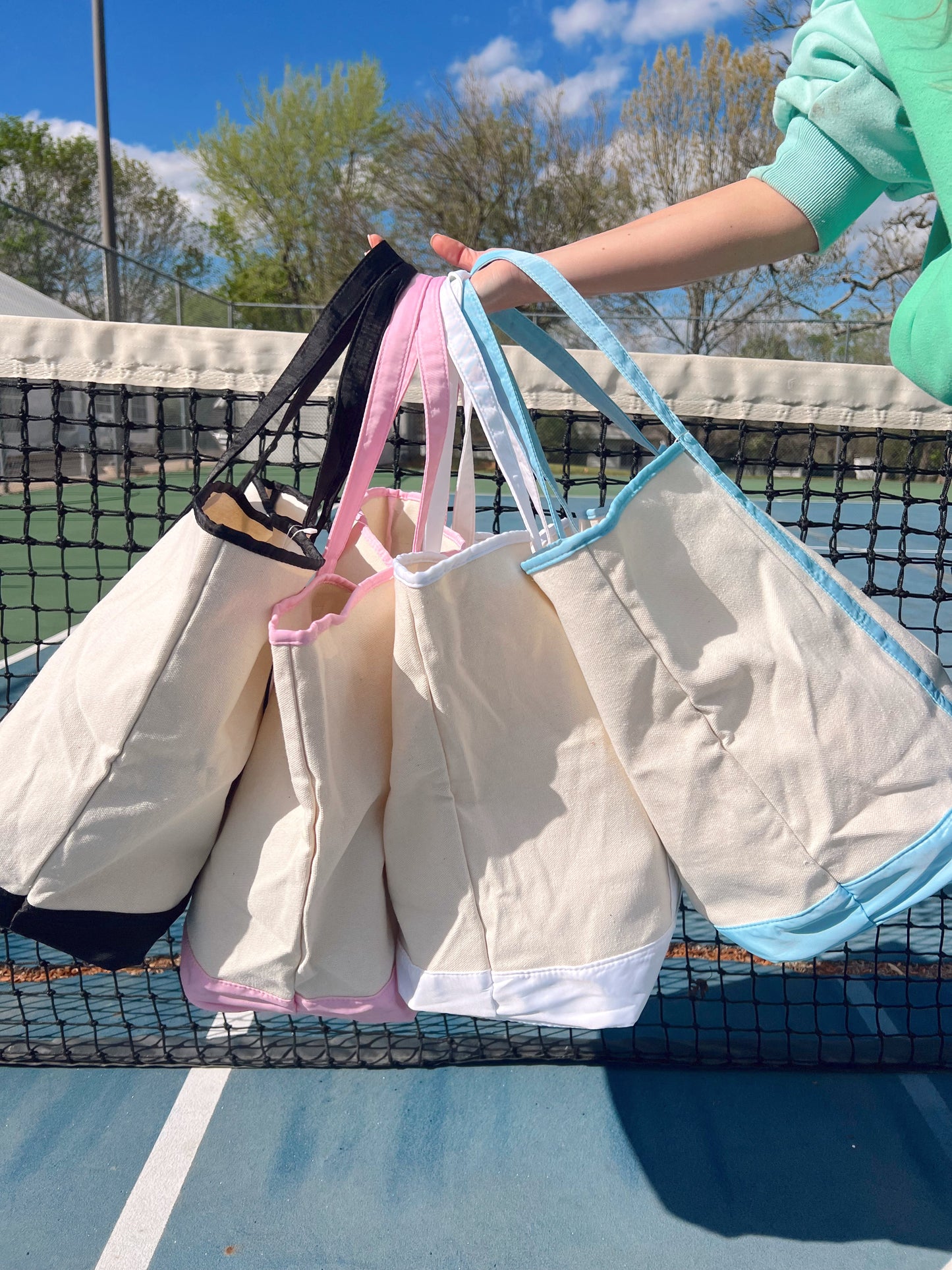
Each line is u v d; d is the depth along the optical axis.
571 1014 1.13
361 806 1.09
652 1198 1.57
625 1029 2.03
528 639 1.09
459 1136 1.70
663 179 21.75
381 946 1.17
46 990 2.17
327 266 26.31
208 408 13.74
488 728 1.10
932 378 1.09
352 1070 1.89
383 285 1.07
